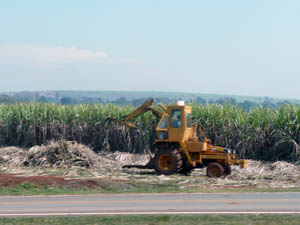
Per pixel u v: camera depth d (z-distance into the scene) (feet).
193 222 56.80
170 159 111.65
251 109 139.23
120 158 136.98
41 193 86.69
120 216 61.98
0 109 169.07
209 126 139.03
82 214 64.85
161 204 72.08
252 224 55.06
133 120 147.43
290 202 71.72
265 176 106.93
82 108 158.10
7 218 62.34
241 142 133.49
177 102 114.52
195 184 96.27
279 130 128.57
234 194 81.35
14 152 140.56
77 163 125.80
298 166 117.80
